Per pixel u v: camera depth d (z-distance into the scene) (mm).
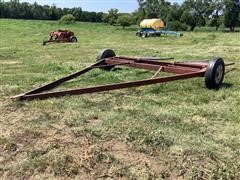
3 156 3979
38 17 86438
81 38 29406
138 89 7277
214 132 4871
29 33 33438
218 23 77000
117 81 8016
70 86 7504
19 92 6883
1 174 3650
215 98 6742
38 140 4359
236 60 13102
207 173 3658
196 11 76875
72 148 4125
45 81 8086
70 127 4805
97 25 65938
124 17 60188
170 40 28078
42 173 3662
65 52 15891
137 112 5578
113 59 9039
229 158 3990
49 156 3926
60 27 48656
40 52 15766
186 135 4621
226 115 5637
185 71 7500
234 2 73938
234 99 6691
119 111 5629
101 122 4992
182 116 5527
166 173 3654
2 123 4938
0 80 8133
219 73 7535
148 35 33938
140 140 4320
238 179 3609
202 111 5812
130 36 34219
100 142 4281
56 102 5930
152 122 5059
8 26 44438
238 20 74375
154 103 6305
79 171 3689
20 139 4379
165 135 4496
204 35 36500
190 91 7266
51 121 5031
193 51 17625
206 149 4160
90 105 5945
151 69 8023
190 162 3850
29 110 5520
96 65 8594
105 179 3572
